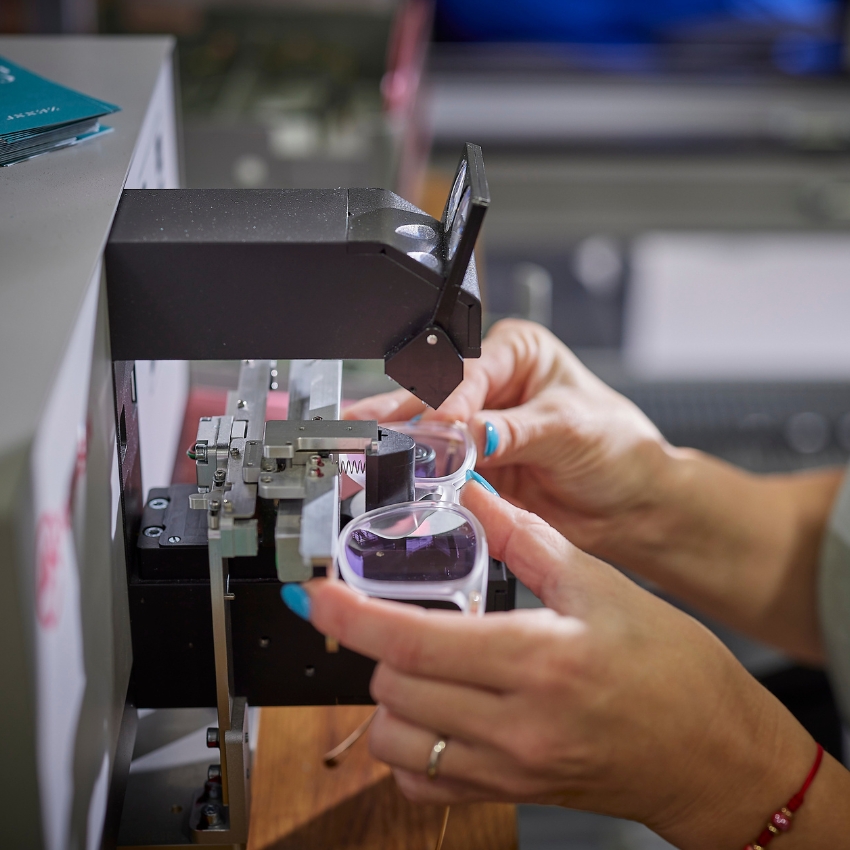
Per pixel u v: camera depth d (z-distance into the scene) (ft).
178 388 2.83
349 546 1.74
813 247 8.50
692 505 2.91
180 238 1.65
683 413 5.67
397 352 1.72
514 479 2.84
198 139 4.39
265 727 2.20
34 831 1.34
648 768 1.70
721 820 1.84
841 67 7.27
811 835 1.84
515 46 7.24
